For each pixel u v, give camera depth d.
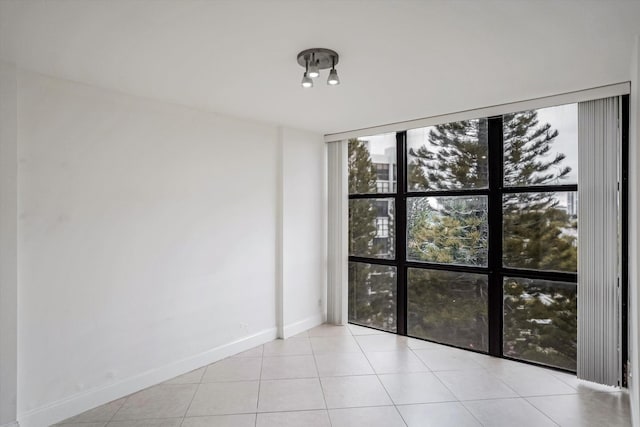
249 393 3.21
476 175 4.12
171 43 2.26
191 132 3.68
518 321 3.86
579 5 1.84
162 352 3.43
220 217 3.94
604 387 3.27
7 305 2.47
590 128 3.26
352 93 3.26
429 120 4.13
